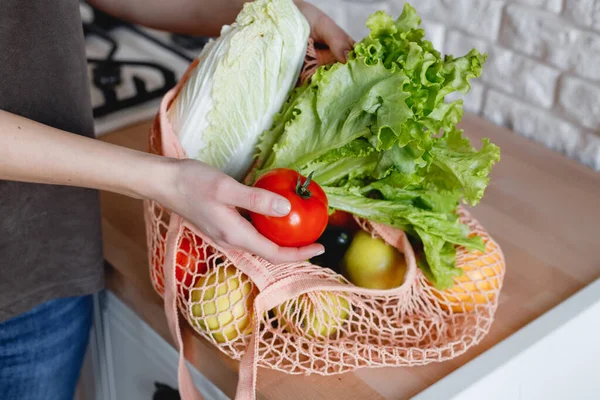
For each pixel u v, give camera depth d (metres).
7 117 0.58
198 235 0.67
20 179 0.61
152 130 0.77
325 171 0.71
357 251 0.73
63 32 0.70
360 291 0.66
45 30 0.68
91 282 0.80
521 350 0.70
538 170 0.99
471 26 1.06
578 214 0.91
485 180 0.66
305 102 0.68
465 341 0.71
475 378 0.67
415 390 0.67
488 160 0.67
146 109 1.14
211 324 0.67
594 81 0.95
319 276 0.69
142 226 0.90
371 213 0.72
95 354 0.98
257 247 0.62
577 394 0.82
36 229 0.73
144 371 0.87
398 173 0.69
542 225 0.89
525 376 0.72
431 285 0.74
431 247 0.70
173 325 0.70
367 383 0.68
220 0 0.86
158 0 0.89
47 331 0.80
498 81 1.07
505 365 0.68
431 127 0.65
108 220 0.91
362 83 0.65
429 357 0.70
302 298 0.68
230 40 0.69
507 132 1.06
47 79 0.70
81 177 0.60
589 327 0.77
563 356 0.76
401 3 1.14
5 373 0.81
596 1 0.90
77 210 0.76
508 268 0.82
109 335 0.93
